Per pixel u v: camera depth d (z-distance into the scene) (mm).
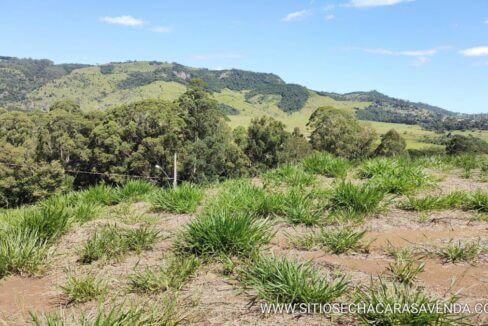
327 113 66500
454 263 4277
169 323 3256
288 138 63156
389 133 59062
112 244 5113
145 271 4254
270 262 4020
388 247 4734
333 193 6484
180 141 53375
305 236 5105
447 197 6348
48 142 53625
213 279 4211
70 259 5027
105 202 8578
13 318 3578
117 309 3582
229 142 58188
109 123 52625
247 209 6297
